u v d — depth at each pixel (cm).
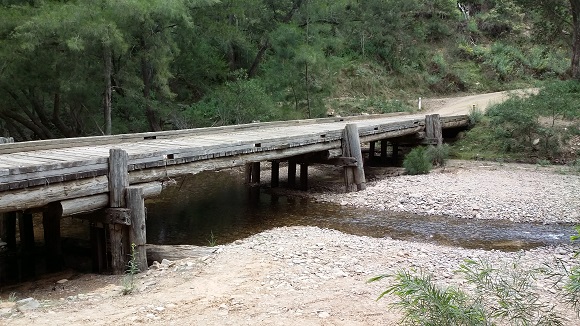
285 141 1336
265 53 3131
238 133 1502
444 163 2066
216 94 2500
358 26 3753
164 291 661
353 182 1638
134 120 2394
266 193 1698
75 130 2261
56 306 609
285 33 2570
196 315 562
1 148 987
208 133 1470
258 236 1070
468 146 2308
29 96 2055
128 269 847
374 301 603
